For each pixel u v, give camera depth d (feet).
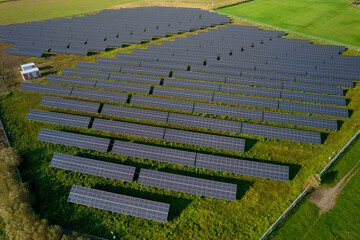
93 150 103.60
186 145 104.27
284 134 103.14
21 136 112.06
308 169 92.84
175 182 86.89
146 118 115.55
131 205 81.20
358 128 107.76
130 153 98.58
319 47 169.37
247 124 107.24
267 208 81.66
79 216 81.71
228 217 79.77
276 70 148.77
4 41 209.97
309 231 75.61
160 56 166.71
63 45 192.34
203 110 118.93
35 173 95.40
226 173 92.84
